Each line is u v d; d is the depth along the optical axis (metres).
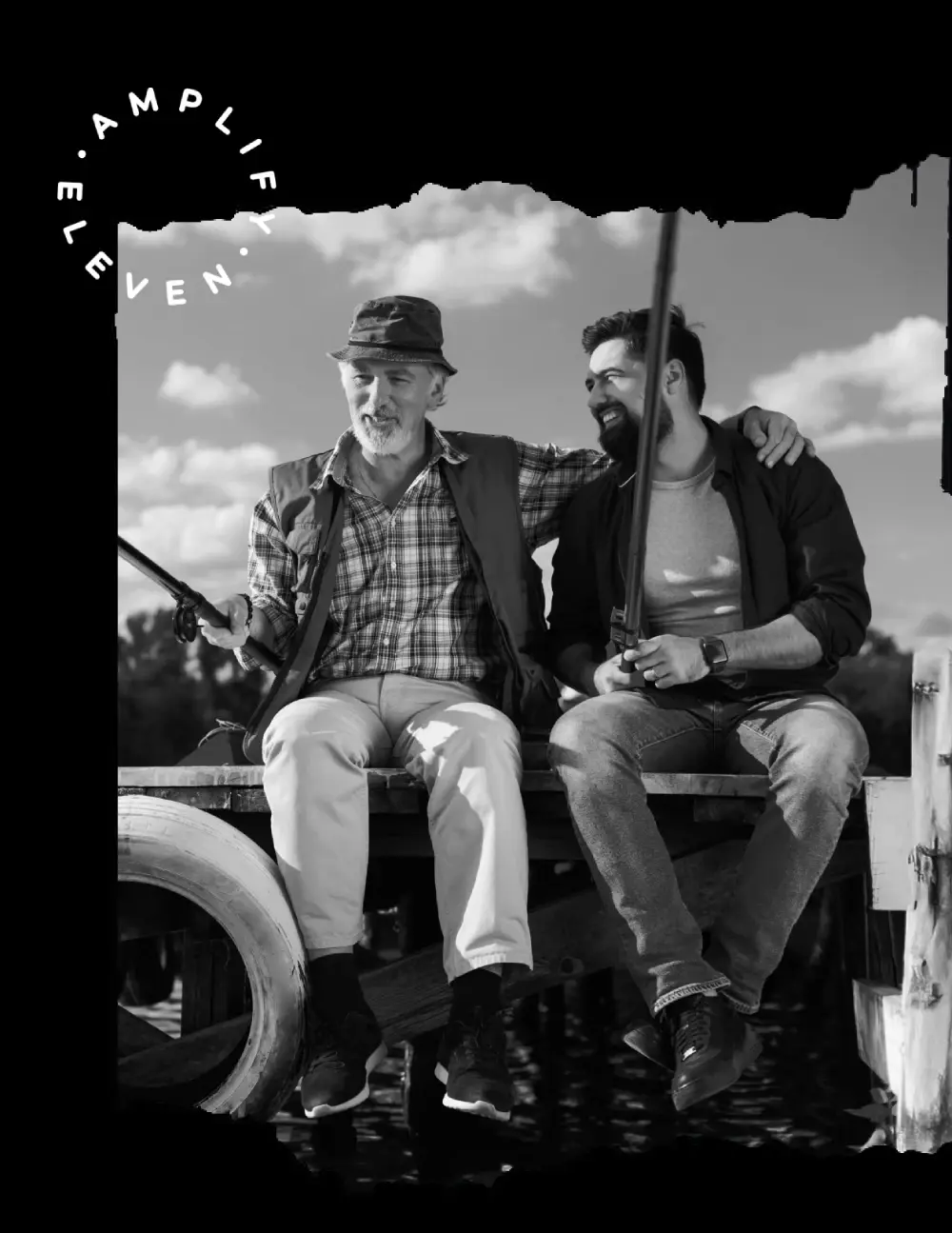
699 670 3.07
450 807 2.97
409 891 4.20
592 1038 4.93
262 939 2.93
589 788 2.97
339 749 3.02
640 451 2.89
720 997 2.93
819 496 3.26
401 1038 3.31
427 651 3.33
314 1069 2.90
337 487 3.39
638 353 3.29
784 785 2.96
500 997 2.95
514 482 3.39
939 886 2.73
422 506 3.37
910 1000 2.77
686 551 3.29
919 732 2.78
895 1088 3.00
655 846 2.94
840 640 3.16
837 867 3.36
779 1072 4.18
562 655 3.42
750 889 2.95
